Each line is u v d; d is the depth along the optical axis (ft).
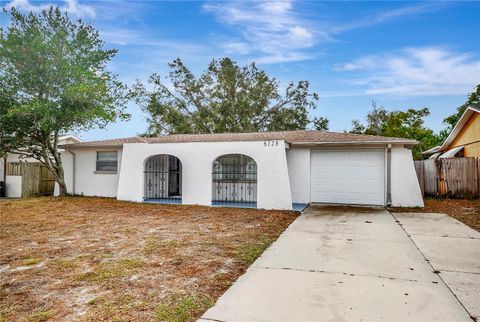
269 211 33.88
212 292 13.00
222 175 43.39
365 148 37.68
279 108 98.12
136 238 22.20
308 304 11.74
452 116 80.43
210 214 32.17
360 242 20.85
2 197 53.31
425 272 15.06
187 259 17.38
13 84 41.63
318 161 39.40
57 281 14.25
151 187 44.57
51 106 40.40
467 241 20.89
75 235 23.17
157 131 97.66
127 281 14.20
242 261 17.04
